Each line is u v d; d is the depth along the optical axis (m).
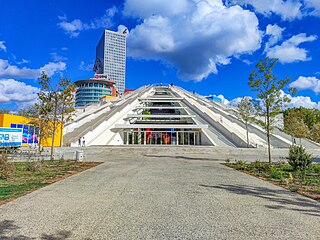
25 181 9.56
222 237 4.38
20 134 27.39
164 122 52.88
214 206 6.34
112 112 49.19
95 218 5.28
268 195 7.70
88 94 120.50
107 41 196.12
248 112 30.84
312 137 40.31
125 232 4.53
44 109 17.28
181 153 25.97
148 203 6.50
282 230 4.76
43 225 4.84
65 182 9.37
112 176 10.86
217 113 53.75
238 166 14.97
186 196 7.34
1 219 5.17
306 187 9.01
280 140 36.81
